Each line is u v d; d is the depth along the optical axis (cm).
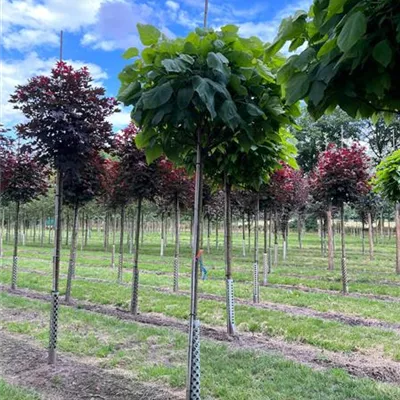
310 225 3650
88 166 590
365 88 158
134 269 731
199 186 313
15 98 479
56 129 485
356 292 1006
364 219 2247
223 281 1153
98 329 588
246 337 571
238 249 2538
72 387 377
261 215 1964
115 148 579
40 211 2562
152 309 755
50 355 443
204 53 262
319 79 154
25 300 798
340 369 426
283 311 741
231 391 363
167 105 255
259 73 280
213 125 300
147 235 4084
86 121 497
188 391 317
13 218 2997
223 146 402
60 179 490
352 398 352
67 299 830
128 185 722
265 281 1084
